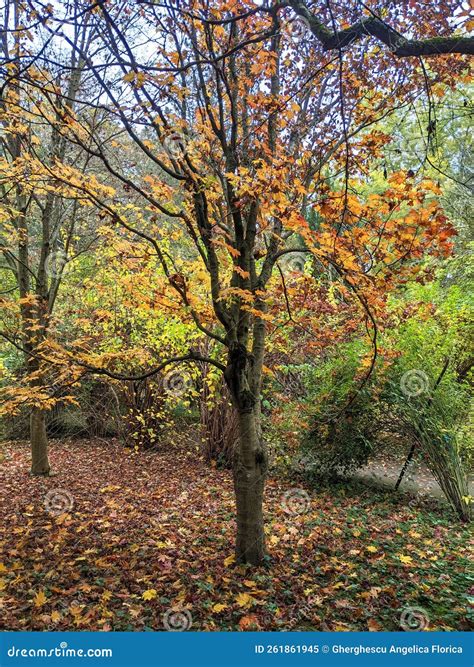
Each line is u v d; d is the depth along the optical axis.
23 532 4.88
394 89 4.04
